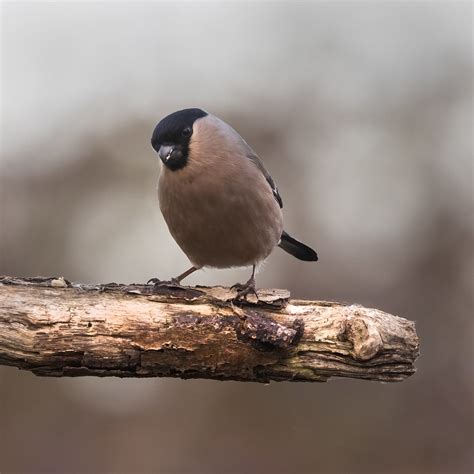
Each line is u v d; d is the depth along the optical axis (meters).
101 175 17.55
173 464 14.83
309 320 6.91
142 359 6.74
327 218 17.33
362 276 16.70
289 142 18.12
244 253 8.65
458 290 16.42
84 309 6.70
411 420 15.13
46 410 15.19
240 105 18.33
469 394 15.35
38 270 16.72
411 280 16.61
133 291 6.87
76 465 14.65
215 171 8.03
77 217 17.19
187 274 9.08
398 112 18.16
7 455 14.65
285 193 17.69
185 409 15.44
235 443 15.05
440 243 16.78
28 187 17.28
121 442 15.03
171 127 8.11
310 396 15.32
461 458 14.66
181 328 6.75
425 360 15.80
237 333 6.77
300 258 11.24
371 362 6.73
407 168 17.72
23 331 6.55
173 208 8.32
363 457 14.73
